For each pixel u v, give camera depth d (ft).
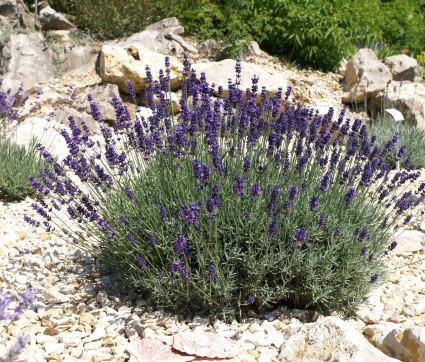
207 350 3.63
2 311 2.64
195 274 4.16
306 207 4.42
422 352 3.48
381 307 4.44
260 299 4.25
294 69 12.48
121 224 4.50
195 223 3.77
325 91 11.78
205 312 4.30
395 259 5.39
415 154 8.76
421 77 12.79
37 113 9.71
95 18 12.38
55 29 12.02
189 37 12.89
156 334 3.94
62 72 11.24
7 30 11.60
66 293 4.57
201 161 4.80
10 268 4.97
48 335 3.90
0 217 6.24
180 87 10.87
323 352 3.49
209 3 12.89
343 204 4.56
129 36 12.54
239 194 3.81
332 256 4.32
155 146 4.64
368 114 11.52
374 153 4.89
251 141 4.83
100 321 4.09
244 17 12.93
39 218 6.24
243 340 3.86
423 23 17.25
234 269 4.30
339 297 4.29
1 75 10.76
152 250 4.41
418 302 4.49
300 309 4.42
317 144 4.88
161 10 13.00
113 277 4.87
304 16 12.19
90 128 9.44
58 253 5.34
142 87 10.52
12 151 7.39
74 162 4.38
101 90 10.18
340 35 12.84
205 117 4.58
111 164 4.57
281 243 4.23
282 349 3.69
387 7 16.28
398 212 4.72
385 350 3.70
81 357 3.69
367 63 11.68
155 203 4.63
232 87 5.06
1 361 2.78
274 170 4.72
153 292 4.17
